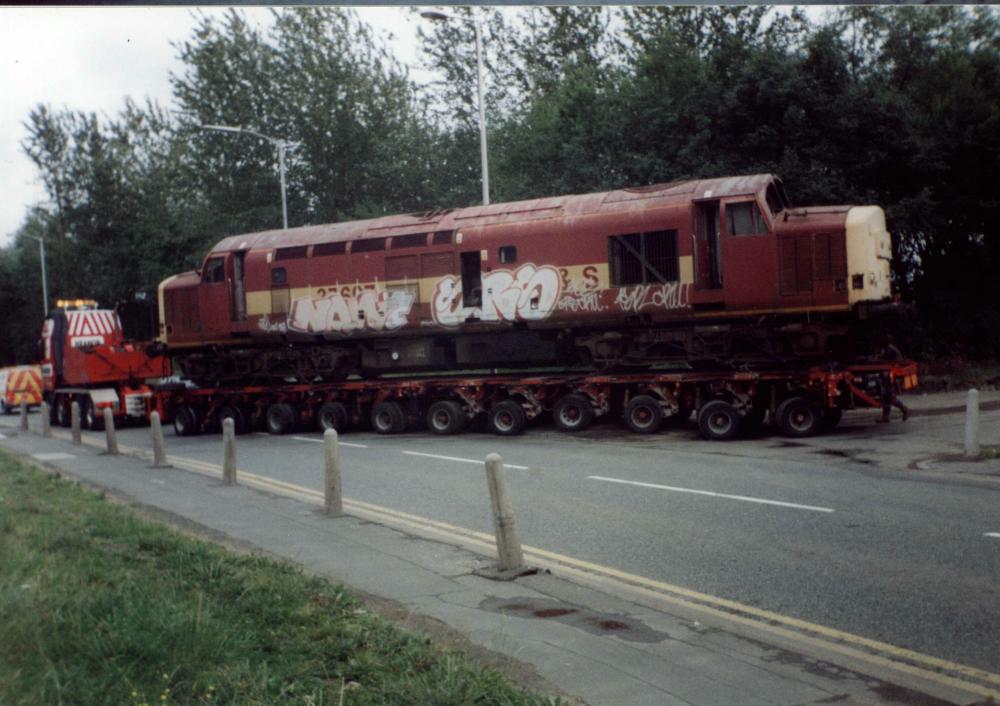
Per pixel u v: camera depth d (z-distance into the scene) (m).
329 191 45.72
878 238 18.16
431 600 7.73
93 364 31.86
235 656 5.78
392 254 22.98
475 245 21.67
